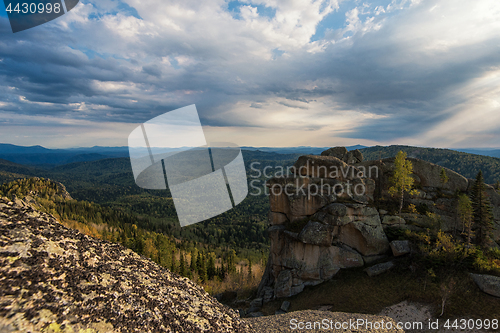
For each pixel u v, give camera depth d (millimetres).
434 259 29953
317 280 35688
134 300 7680
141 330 6773
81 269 7180
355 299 29312
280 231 40312
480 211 35344
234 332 10445
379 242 35625
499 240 37062
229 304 42312
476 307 23656
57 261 6609
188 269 74750
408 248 33406
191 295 10992
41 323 4785
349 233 36656
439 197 40656
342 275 34625
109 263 8656
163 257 68812
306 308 30859
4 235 6074
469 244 32969
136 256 10922
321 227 36156
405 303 26578
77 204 176375
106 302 6711
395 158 40688
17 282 5172
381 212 39156
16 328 4391
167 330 7566
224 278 75750
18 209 7344
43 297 5324
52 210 141250
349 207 36750
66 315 5395
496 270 27016
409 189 39156
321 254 36281
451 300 25000
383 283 30484
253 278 68312
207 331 9016
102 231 130125
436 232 35156
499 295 24016
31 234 6695
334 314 21797
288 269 38062
